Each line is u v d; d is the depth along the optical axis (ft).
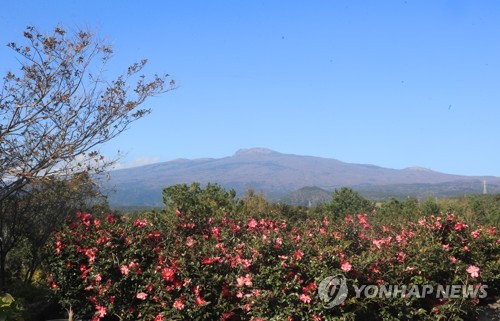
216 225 25.86
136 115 23.54
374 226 30.50
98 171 23.90
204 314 18.97
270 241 20.48
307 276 19.72
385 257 22.59
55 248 24.26
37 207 28.30
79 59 22.50
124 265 21.42
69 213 28.89
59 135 21.80
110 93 22.84
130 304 21.45
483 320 26.86
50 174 22.38
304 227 26.86
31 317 25.55
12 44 21.17
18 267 31.12
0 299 18.29
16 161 21.59
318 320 18.95
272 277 19.07
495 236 31.71
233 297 19.81
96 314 21.67
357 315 20.79
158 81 24.23
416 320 23.11
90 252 22.31
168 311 19.27
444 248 24.70
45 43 21.66
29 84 21.56
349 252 21.86
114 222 24.66
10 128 21.36
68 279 23.84
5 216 27.89
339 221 29.50
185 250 20.65
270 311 18.88
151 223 25.07
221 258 20.36
